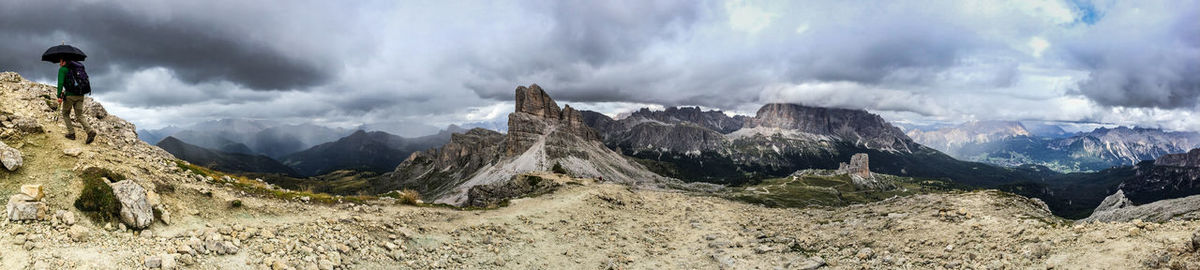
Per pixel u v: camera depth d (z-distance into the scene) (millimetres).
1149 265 14172
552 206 36688
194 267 13289
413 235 22578
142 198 15422
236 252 15055
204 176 23484
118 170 17594
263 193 23719
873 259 21672
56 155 16609
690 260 24469
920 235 23297
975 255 18922
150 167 20172
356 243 19266
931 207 28719
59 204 13938
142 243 13711
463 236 24312
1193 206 23312
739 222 34656
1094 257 15719
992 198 29453
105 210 14352
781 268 21922
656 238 29641
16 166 14750
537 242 25453
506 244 24203
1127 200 33812
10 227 12148
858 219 29812
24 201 13094
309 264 15812
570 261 22844
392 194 34250
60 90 18250
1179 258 13641
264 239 16719
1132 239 16047
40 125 18219
